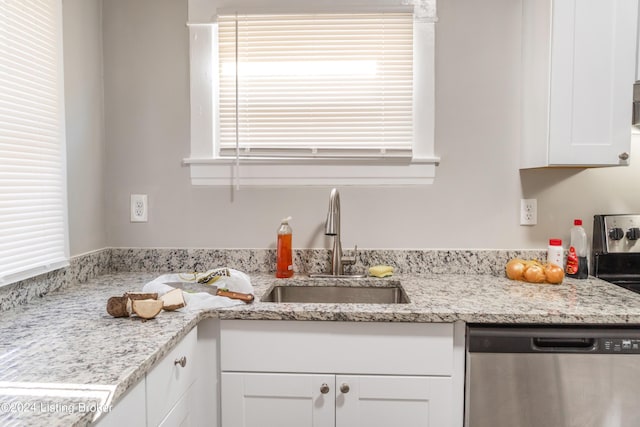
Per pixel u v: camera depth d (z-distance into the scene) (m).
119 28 1.82
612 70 1.52
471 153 1.82
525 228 1.82
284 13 1.79
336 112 1.83
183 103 1.84
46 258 1.44
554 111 1.54
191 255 1.85
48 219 1.45
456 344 1.30
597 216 1.76
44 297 1.42
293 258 1.84
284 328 1.31
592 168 1.78
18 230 1.29
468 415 1.27
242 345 1.32
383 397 1.29
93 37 1.76
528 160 1.72
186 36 1.83
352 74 1.82
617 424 1.25
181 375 1.16
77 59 1.64
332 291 1.72
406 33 1.81
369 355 1.29
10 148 1.26
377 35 1.81
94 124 1.76
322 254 1.83
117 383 0.78
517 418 1.26
